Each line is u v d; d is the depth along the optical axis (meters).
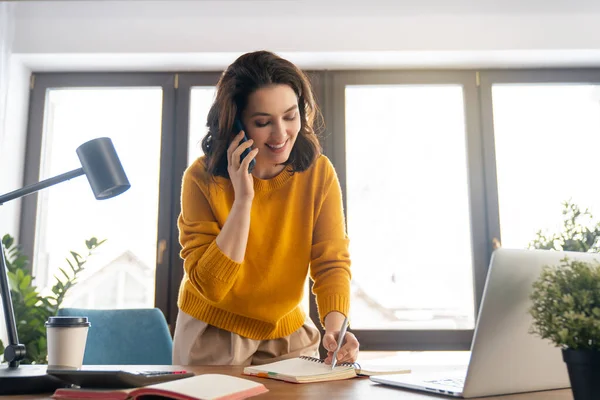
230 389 0.81
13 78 2.98
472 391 0.82
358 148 3.07
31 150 3.08
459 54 2.96
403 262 2.97
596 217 2.95
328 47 2.93
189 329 1.38
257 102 1.30
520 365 0.85
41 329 2.51
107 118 3.14
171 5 2.99
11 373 0.92
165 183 3.01
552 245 2.48
